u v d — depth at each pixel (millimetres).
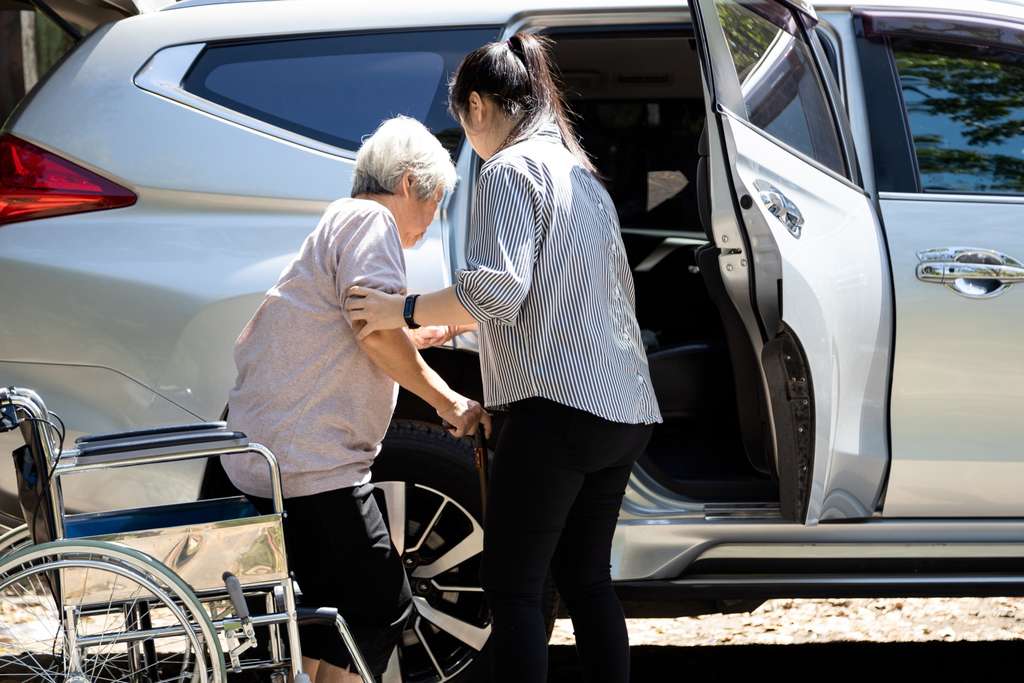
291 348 6070
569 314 5848
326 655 6238
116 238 6973
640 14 7492
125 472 6961
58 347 6887
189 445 5762
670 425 8945
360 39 7441
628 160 10500
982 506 7367
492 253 5645
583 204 5988
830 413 6922
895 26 7672
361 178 6316
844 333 7059
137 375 6863
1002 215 7418
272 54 7391
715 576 7336
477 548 7238
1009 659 8961
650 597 7273
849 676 8617
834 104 7422
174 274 6910
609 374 5922
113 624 6172
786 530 7273
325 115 7301
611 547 6488
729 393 8859
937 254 7258
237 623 5801
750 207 6574
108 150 7090
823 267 6938
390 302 5844
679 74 9773
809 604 10391
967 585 7359
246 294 6887
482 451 6512
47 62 13648
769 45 7059
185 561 5766
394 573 6270
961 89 7719
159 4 7621
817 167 7094
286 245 6980
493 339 5992
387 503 7188
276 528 5789
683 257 10234
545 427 5867
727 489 7441
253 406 6125
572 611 6418
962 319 7250
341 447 6109
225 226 7027
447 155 6387
